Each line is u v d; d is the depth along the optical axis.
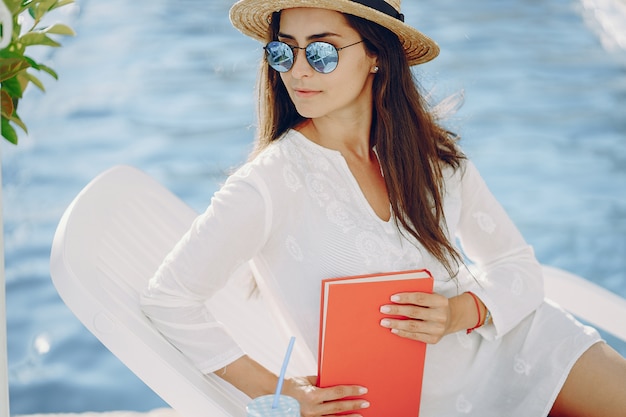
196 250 2.77
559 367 3.13
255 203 2.79
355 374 2.76
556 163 9.15
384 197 3.09
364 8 2.92
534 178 8.75
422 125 3.18
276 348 3.40
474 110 10.80
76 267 2.84
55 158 9.20
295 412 2.39
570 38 14.30
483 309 3.14
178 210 3.58
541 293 3.27
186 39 14.06
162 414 4.07
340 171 3.01
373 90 3.13
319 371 2.74
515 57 13.20
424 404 3.07
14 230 7.43
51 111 10.72
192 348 2.81
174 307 2.79
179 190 8.51
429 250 3.04
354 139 3.13
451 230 3.24
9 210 7.86
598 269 6.87
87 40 13.87
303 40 2.94
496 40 14.19
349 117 3.09
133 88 11.71
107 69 12.52
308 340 2.96
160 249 3.38
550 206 8.09
